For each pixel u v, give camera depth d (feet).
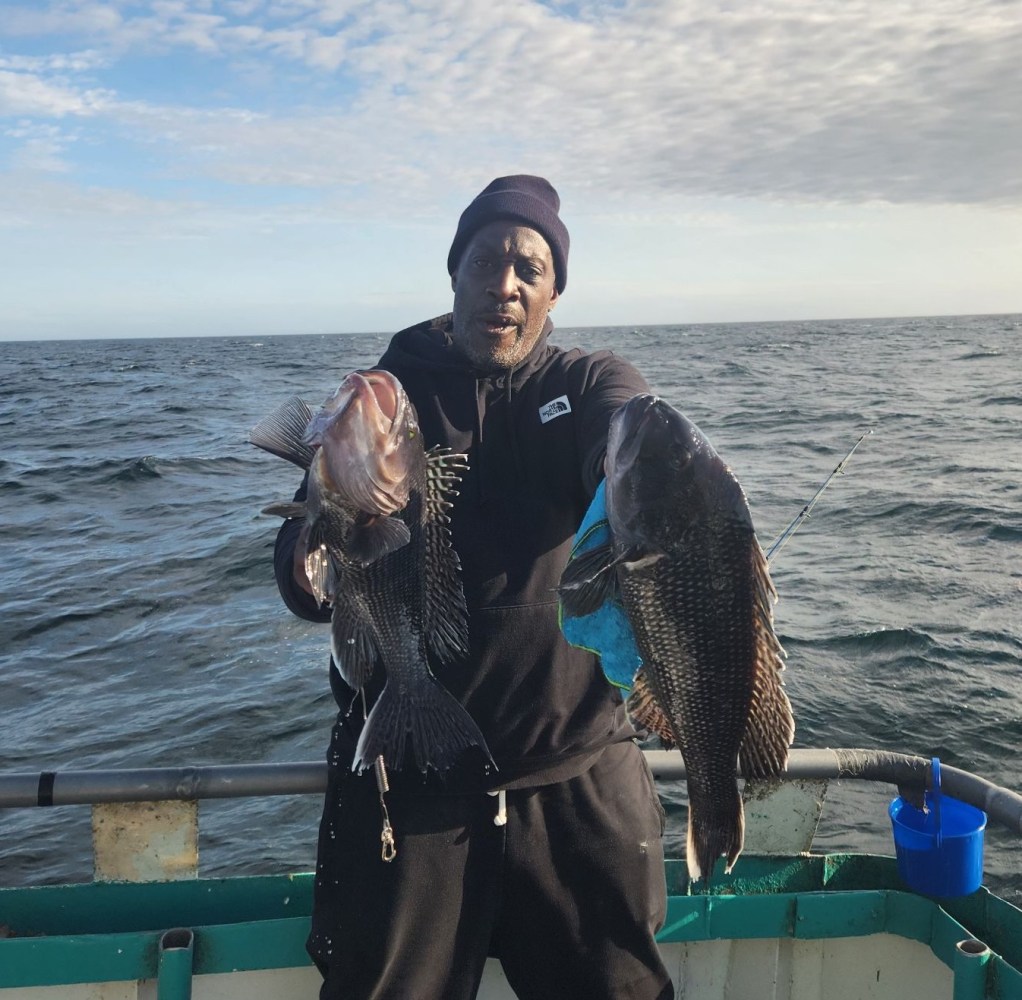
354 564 6.74
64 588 37.65
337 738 7.93
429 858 7.50
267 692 26.76
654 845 8.01
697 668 6.45
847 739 23.43
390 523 6.50
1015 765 22.12
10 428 102.58
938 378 143.43
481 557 7.59
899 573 36.91
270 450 6.90
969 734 23.43
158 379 193.67
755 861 9.89
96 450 82.07
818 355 219.20
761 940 9.60
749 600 6.33
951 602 32.96
